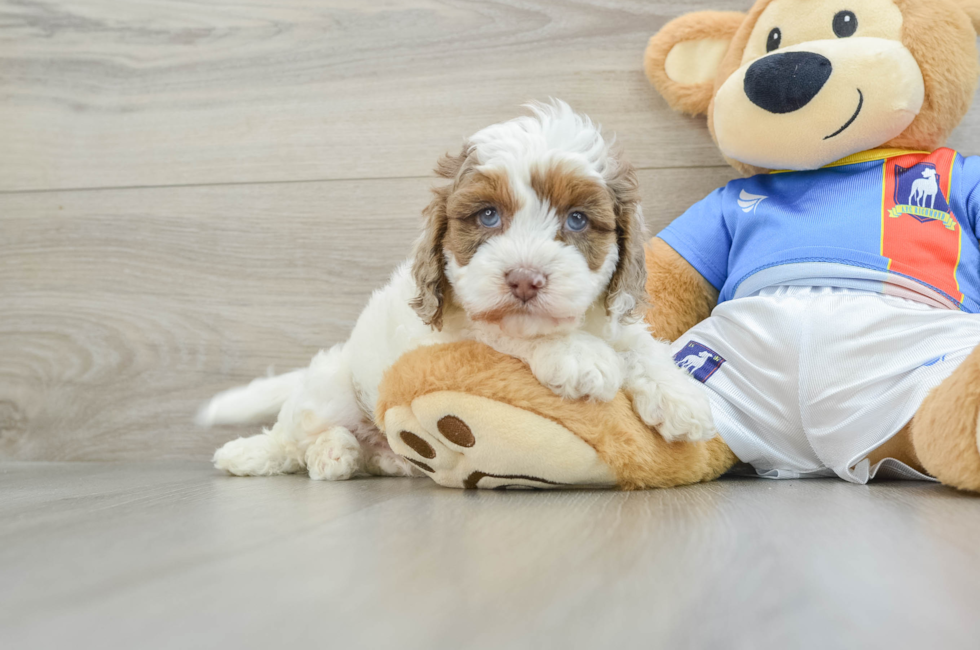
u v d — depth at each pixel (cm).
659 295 211
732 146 208
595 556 88
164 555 91
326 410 200
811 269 188
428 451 161
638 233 166
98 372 268
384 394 161
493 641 59
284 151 260
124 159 269
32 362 272
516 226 150
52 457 269
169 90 267
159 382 265
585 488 158
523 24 247
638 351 167
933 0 193
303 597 71
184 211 265
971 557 87
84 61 271
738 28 218
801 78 189
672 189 239
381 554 90
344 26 257
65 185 272
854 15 196
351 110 257
